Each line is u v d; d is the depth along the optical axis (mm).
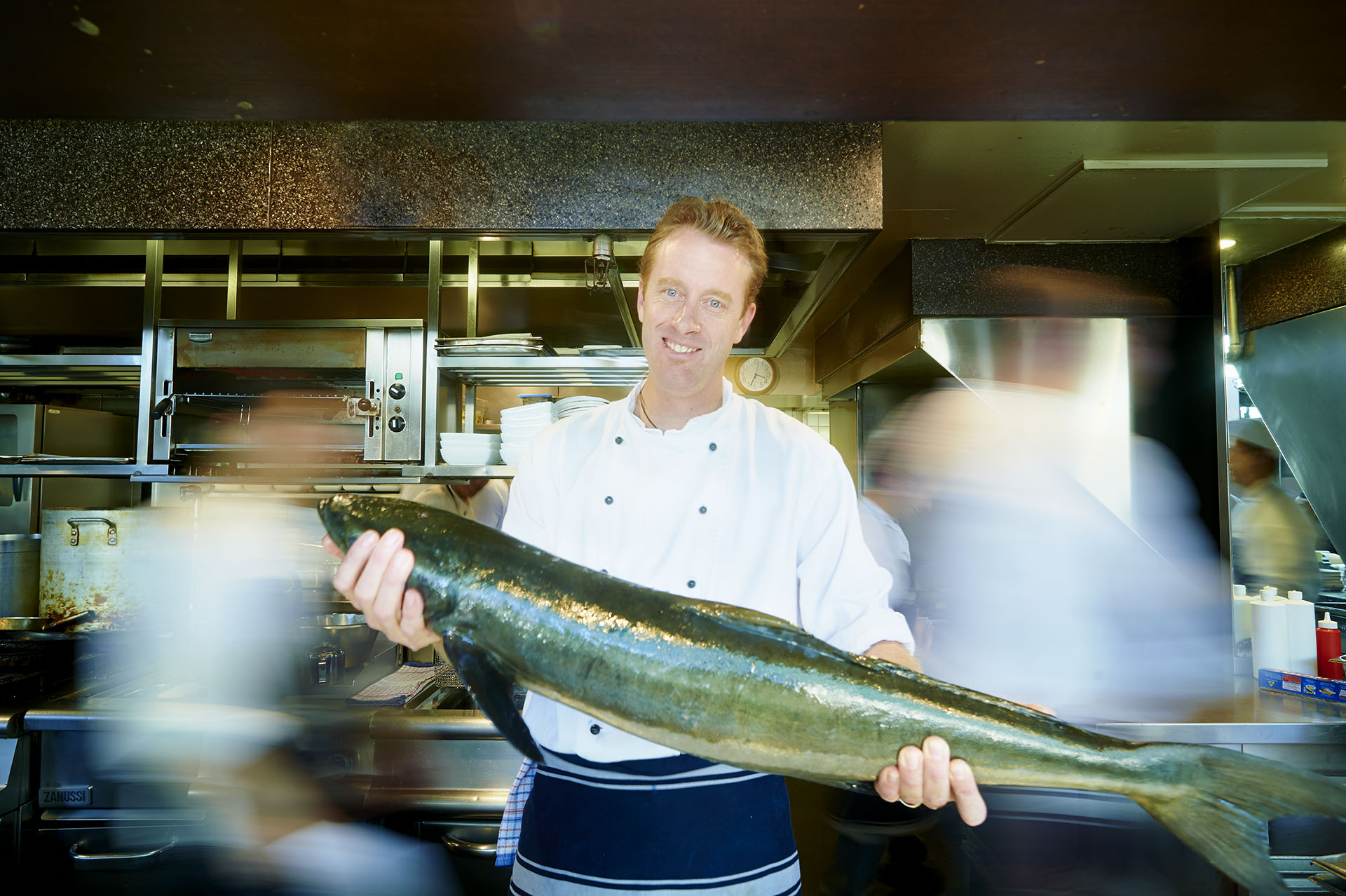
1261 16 364
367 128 2969
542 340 3453
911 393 5086
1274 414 3600
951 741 1050
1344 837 2586
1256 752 2598
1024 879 2805
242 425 3613
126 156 2945
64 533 3676
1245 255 3760
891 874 2906
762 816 1533
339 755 2711
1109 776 1009
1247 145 2717
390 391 3424
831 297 4973
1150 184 3039
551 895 1490
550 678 1153
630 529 1653
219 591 2979
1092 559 4031
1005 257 3893
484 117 474
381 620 1187
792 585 1662
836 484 1714
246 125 2963
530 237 3049
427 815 2674
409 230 2967
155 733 2699
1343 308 3336
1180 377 3816
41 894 2643
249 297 4566
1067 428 3850
